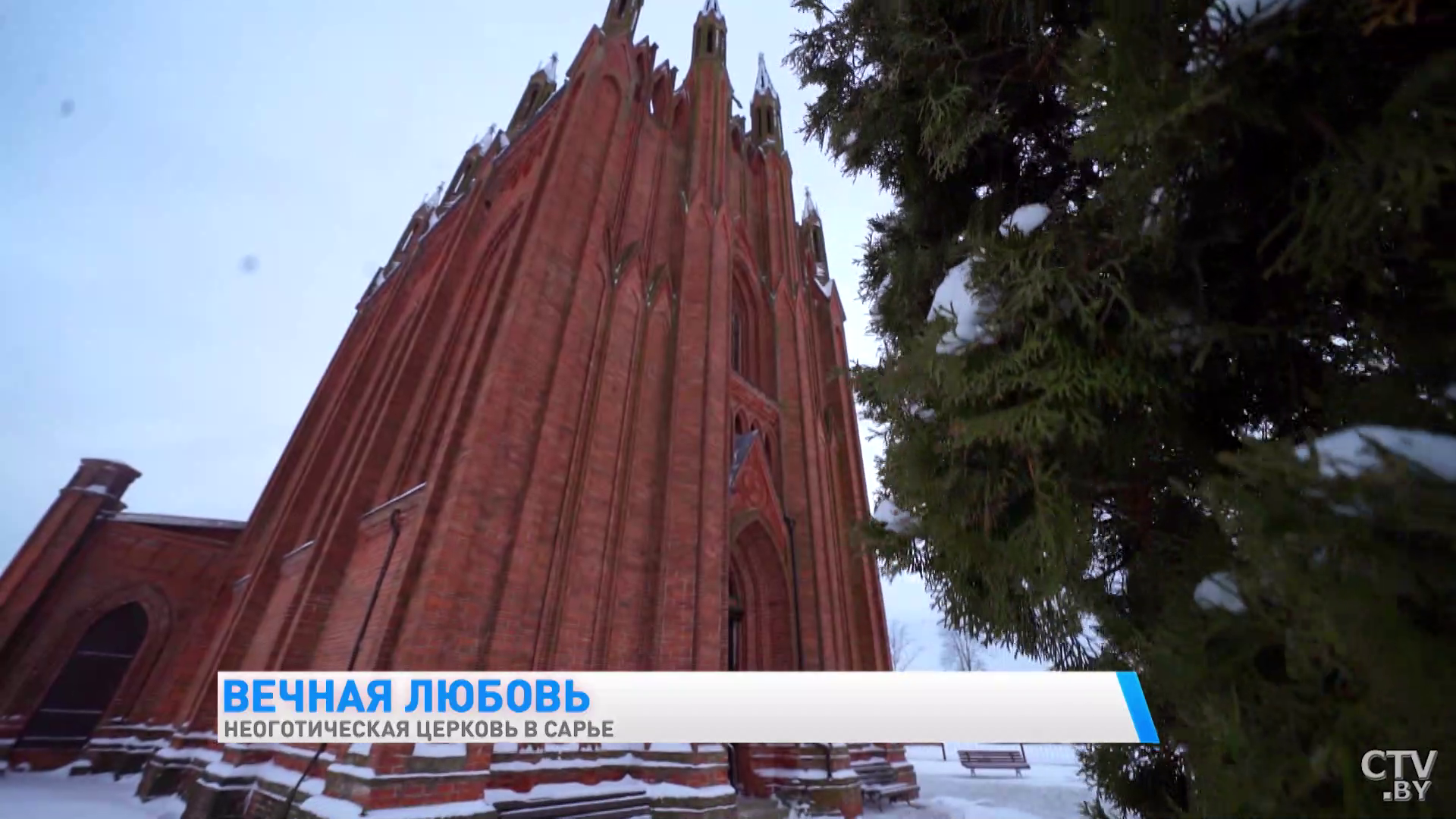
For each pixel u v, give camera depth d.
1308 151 1.90
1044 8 2.74
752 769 12.74
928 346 2.54
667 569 11.31
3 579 16.52
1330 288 1.89
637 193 15.49
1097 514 2.65
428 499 9.09
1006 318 2.41
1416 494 1.23
